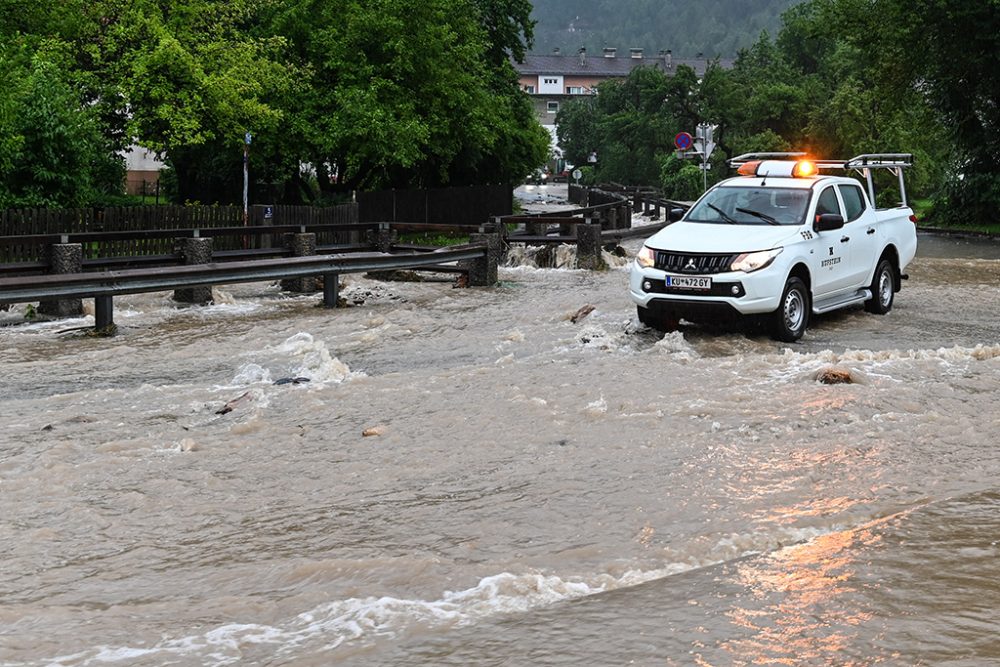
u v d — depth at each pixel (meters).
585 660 4.25
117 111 32.22
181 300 17.64
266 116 32.56
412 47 36.31
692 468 7.28
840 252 14.09
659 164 104.69
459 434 8.38
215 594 5.20
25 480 7.29
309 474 7.38
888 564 5.34
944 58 41.72
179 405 9.70
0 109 23.05
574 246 24.44
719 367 10.88
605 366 10.98
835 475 7.10
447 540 5.93
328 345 13.16
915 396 9.41
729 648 4.33
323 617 4.80
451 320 15.28
